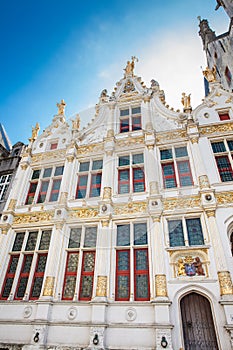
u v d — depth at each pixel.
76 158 12.77
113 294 8.51
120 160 12.05
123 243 9.57
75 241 10.19
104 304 8.07
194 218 9.35
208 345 7.17
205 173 10.12
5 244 10.76
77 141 13.38
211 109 12.52
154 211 9.52
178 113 12.85
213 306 7.41
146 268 8.84
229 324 6.86
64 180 11.90
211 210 9.02
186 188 10.00
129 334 7.55
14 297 9.48
